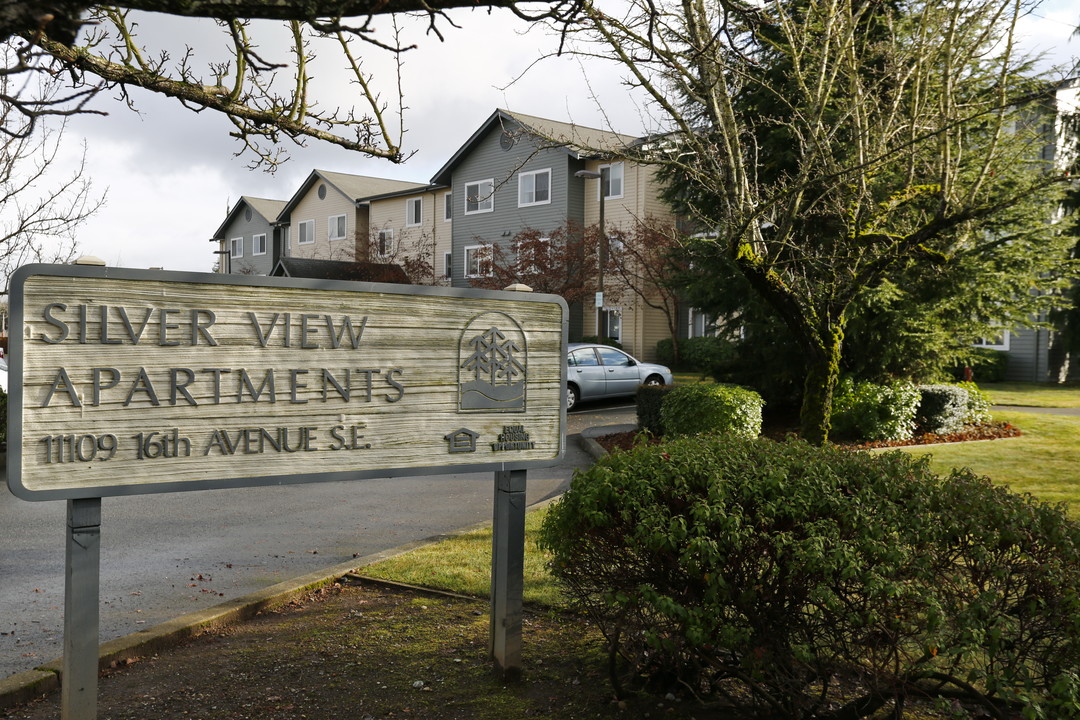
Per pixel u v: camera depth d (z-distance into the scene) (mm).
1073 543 3424
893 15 12445
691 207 15070
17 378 3248
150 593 6148
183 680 4383
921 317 14250
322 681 4352
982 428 14906
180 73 4812
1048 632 3344
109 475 3426
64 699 3344
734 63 9109
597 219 33312
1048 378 26516
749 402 12609
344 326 3977
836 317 11258
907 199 10727
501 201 35781
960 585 3422
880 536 3393
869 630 3504
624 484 3809
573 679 4328
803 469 3832
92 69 4266
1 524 8664
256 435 3758
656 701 4043
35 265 3271
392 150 5562
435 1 2625
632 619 3971
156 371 3533
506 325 4422
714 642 3555
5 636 5211
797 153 13289
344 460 3984
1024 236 13562
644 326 32969
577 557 4051
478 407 4336
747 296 15336
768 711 3801
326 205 47031
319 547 7633
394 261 39594
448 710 3990
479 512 9320
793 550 3369
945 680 3467
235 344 3711
